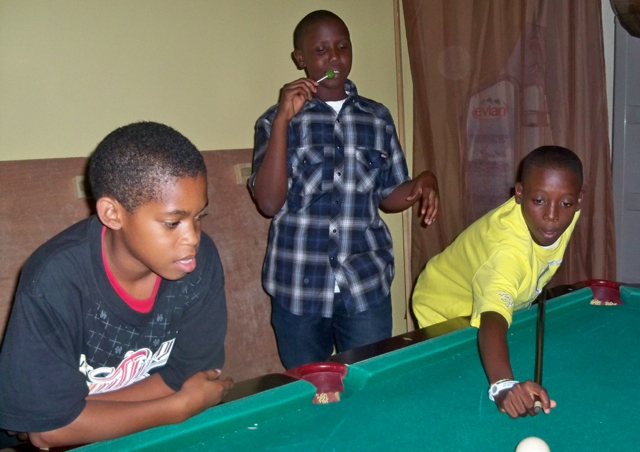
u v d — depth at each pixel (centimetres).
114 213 104
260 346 267
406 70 320
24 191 216
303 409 121
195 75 251
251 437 112
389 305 226
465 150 298
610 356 146
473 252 175
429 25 296
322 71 220
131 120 238
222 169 258
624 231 357
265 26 268
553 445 107
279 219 220
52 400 104
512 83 287
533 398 112
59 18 220
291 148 218
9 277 212
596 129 276
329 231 216
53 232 220
